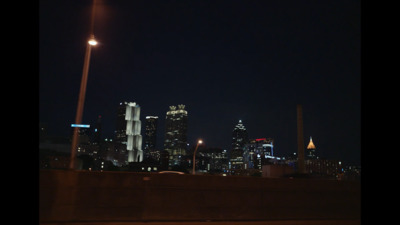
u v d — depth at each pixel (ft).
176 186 38.04
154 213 36.35
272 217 40.91
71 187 34.06
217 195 39.42
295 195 42.93
